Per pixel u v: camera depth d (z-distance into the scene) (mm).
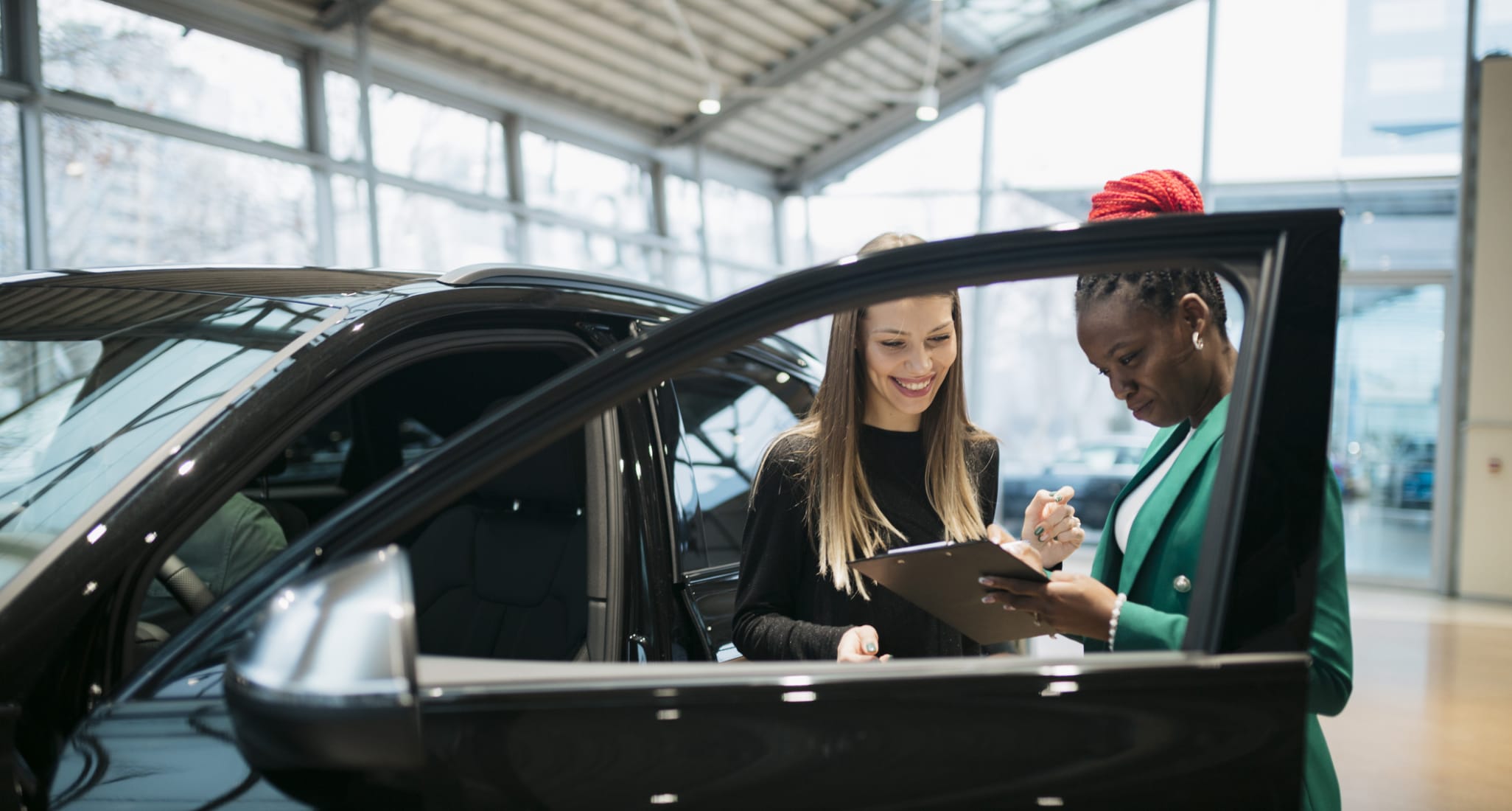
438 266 8461
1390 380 7750
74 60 6059
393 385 2197
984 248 862
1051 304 9953
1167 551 1034
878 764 799
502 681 820
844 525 1313
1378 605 6984
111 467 1140
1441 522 7453
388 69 7949
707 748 806
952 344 1318
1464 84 7359
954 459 1361
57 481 1136
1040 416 10039
